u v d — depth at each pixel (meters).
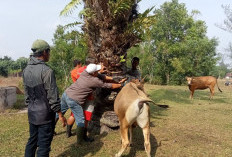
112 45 5.27
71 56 14.05
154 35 32.72
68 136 5.20
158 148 4.52
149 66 29.34
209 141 5.01
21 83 16.25
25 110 8.44
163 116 7.46
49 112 3.25
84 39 5.92
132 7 5.70
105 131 5.39
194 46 30.58
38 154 3.26
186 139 5.09
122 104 3.82
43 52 3.28
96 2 5.11
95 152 4.31
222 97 13.91
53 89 3.16
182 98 12.75
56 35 14.29
